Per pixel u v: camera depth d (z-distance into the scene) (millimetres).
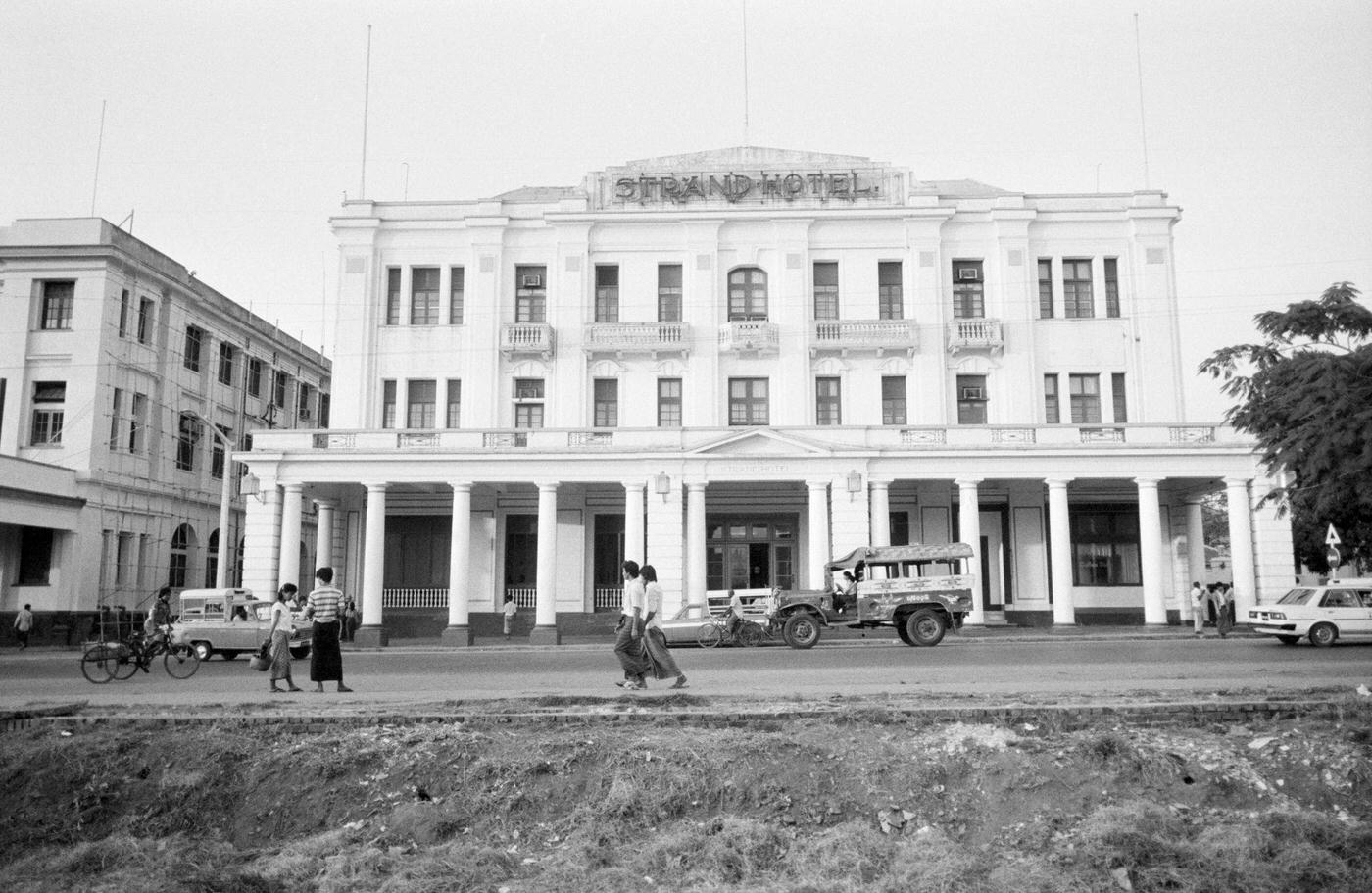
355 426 38625
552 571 34062
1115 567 37906
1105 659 20578
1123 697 12539
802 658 21641
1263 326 24406
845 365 38469
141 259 41344
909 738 10523
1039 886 8125
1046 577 37500
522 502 38719
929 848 8758
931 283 38469
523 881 8617
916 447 34250
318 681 15141
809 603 26375
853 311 38906
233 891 8516
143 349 41469
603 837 9250
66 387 38219
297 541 34875
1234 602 33094
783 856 8867
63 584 36875
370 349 39250
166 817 10008
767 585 38000
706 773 9891
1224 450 33688
